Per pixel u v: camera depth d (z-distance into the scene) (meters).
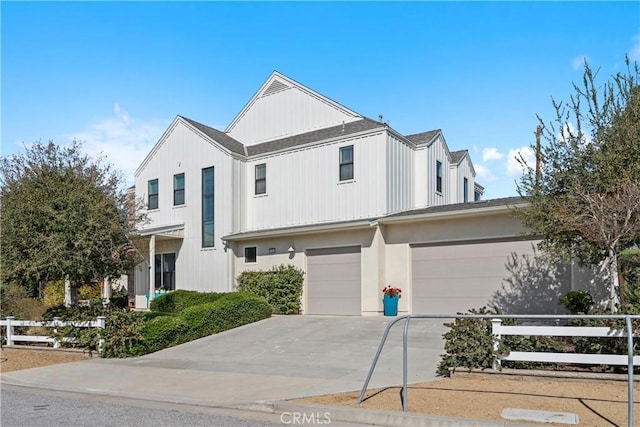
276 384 9.03
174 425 6.80
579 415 6.55
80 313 13.70
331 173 19.44
